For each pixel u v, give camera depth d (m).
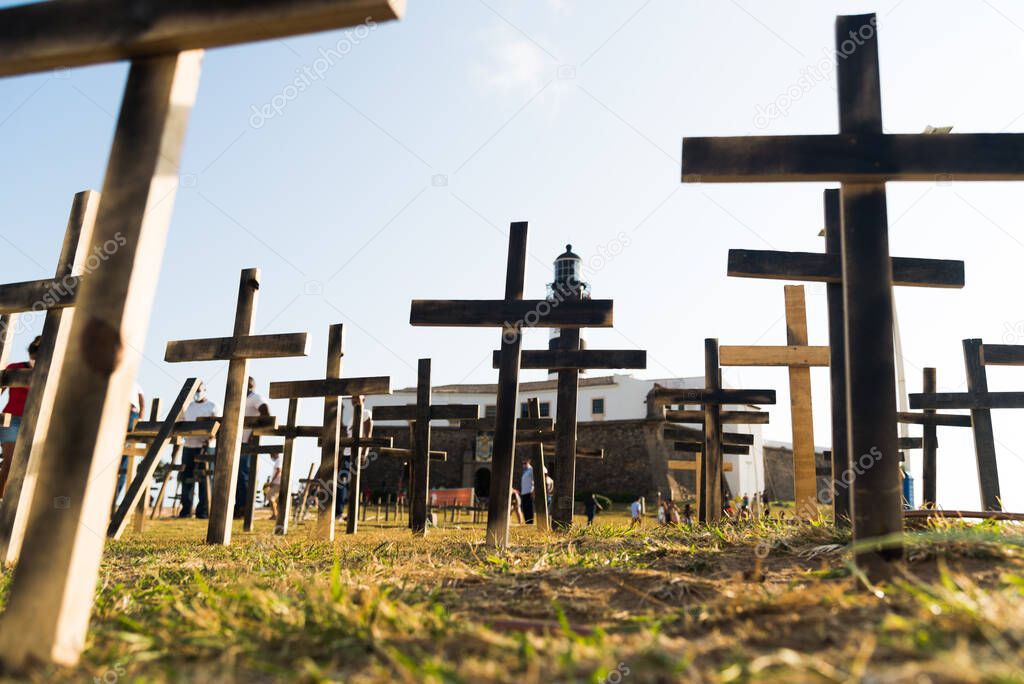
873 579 2.69
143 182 2.30
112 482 2.20
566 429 7.48
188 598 2.96
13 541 4.83
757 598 2.50
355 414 9.52
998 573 2.62
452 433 34.81
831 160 2.99
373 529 9.87
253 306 7.36
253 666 1.95
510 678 1.74
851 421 2.90
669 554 3.98
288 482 9.45
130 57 2.42
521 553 4.92
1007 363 8.77
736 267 5.56
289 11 2.21
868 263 2.98
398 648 2.11
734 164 3.03
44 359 5.24
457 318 6.47
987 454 8.62
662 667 1.75
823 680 1.57
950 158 2.96
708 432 8.72
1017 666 1.49
